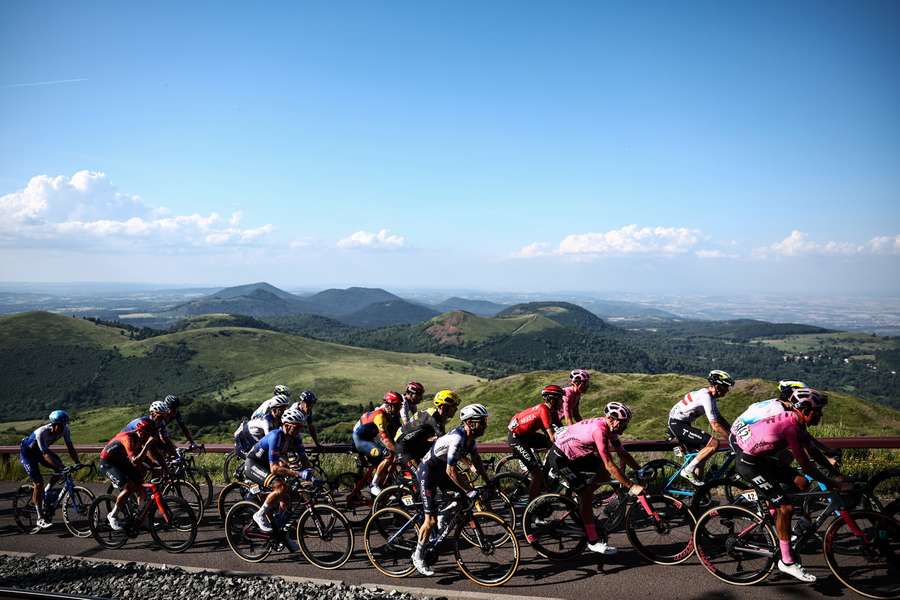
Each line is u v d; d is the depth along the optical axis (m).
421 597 6.52
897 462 10.73
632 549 7.70
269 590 6.82
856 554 6.71
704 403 8.37
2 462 14.66
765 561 6.59
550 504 7.55
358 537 8.59
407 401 9.98
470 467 7.91
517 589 6.66
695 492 7.73
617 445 7.52
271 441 8.02
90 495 9.71
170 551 8.51
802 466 6.43
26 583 7.20
